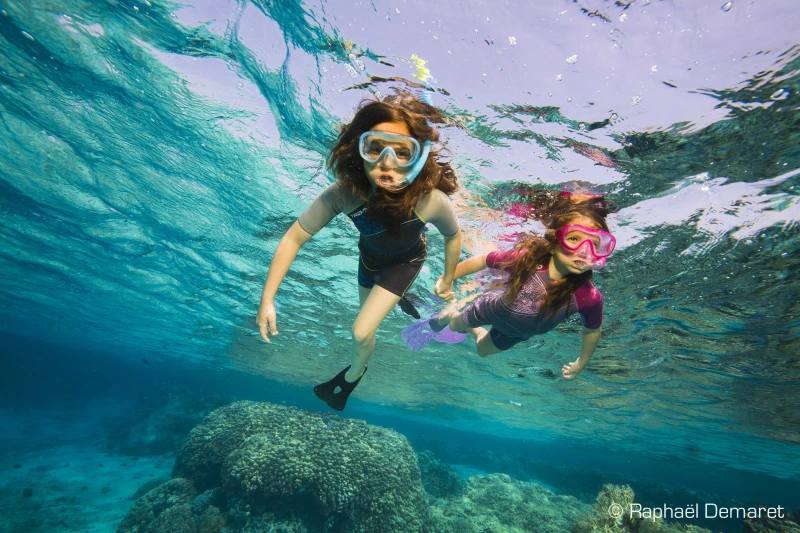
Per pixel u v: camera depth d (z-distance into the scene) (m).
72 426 12.47
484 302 1.40
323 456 4.12
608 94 1.65
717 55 1.43
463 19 1.52
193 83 2.30
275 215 3.36
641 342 3.98
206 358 10.96
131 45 2.16
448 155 2.13
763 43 1.36
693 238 2.43
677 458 11.64
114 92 2.55
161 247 4.62
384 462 4.40
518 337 1.38
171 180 3.34
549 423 9.66
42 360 32.44
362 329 0.94
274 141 2.56
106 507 5.80
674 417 6.58
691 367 4.30
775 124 1.62
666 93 1.60
